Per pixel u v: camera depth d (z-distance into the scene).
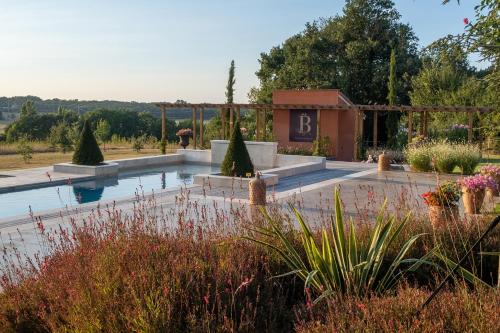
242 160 13.98
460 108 20.33
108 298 3.18
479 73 29.23
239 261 3.84
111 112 45.94
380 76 32.06
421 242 4.91
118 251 3.77
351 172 17.62
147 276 3.34
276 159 20.98
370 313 2.92
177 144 30.20
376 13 33.88
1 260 6.21
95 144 17.06
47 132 41.91
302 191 12.58
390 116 24.09
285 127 25.41
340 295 3.38
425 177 15.71
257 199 10.47
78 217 8.91
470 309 2.79
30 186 14.01
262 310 3.38
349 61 33.38
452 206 7.17
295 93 25.14
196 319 3.05
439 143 18.88
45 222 8.52
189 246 4.12
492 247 4.77
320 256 3.95
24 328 3.52
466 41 6.14
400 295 3.18
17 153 23.86
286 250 4.57
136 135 46.34
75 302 3.23
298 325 3.06
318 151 23.30
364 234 4.89
